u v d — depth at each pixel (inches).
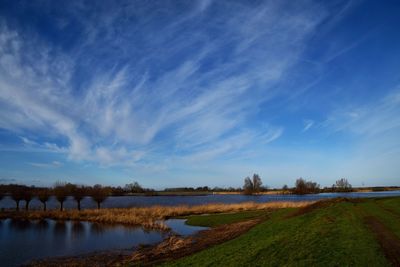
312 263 565.9
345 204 1510.8
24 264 984.9
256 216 1731.1
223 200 4766.2
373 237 737.0
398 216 1076.5
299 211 1540.4
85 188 2832.2
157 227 1651.1
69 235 1531.7
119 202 4648.1
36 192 2957.7
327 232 846.5
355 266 526.6
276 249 717.9
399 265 521.3
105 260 982.4
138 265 814.5
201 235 1302.9
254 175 6441.9
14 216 2384.4
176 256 879.7
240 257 692.1
